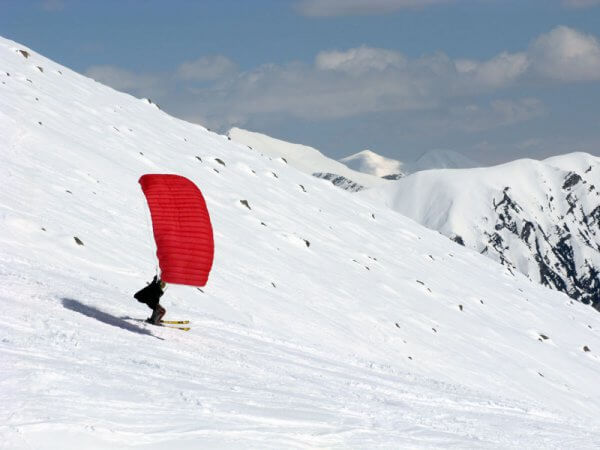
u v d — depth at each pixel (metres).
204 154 68.81
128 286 27.33
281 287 41.00
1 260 19.91
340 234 64.44
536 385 45.31
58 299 16.16
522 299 73.00
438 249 79.62
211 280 35.22
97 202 38.50
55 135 47.06
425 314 51.47
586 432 17.38
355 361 22.59
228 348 16.98
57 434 7.51
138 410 8.98
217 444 8.38
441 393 19.30
